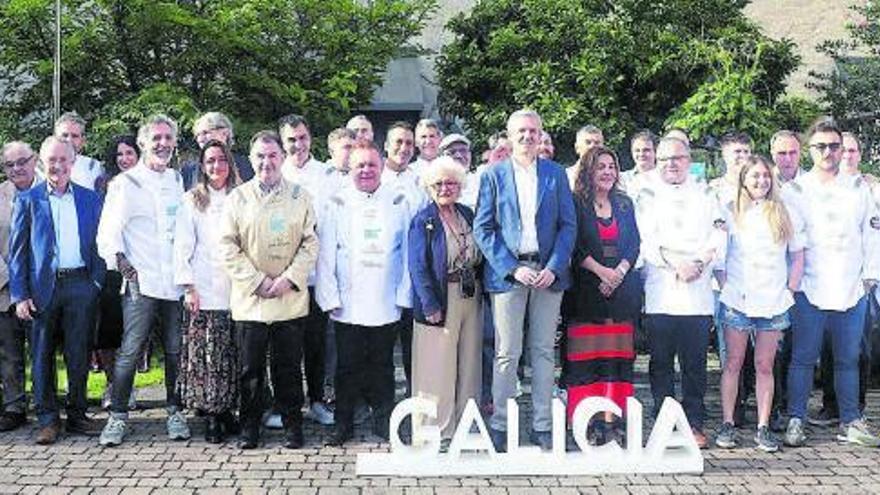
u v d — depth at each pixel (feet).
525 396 24.26
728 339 20.16
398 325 20.74
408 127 22.33
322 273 19.84
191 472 18.10
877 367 25.58
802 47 48.49
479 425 18.25
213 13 33.60
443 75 42.93
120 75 34.14
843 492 17.33
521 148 18.81
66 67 32.65
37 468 18.28
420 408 18.28
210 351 19.47
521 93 38.81
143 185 19.94
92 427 20.72
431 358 19.19
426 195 21.68
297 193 19.52
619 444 19.70
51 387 20.10
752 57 38.86
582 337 19.65
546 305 19.02
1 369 21.06
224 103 34.30
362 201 19.92
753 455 19.53
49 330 19.98
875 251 20.59
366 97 37.40
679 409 18.51
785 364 21.81
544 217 18.57
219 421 20.06
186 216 19.52
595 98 38.55
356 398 20.38
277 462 18.75
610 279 19.02
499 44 40.34
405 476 18.01
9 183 21.27
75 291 20.12
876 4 42.45
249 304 19.01
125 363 19.84
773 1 49.16
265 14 33.91
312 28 35.14
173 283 19.90
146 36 32.96
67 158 20.08
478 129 41.42
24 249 19.84
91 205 20.47
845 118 42.09
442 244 19.01
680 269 19.57
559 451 18.25
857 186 20.66
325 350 21.74
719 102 33.17
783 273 19.88
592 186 19.35
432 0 37.76
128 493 16.93
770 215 19.80
